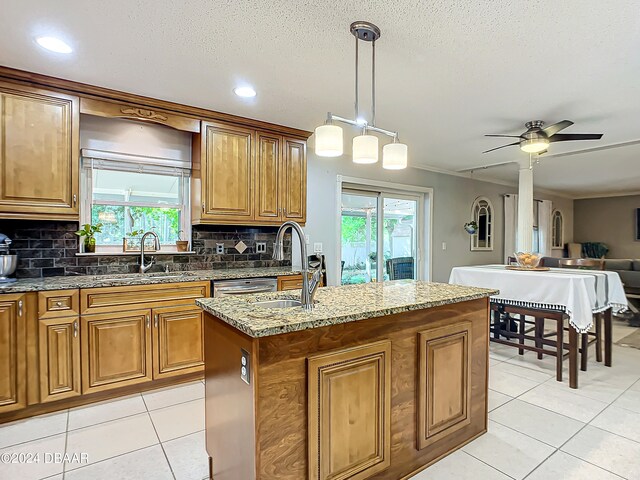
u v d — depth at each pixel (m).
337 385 1.52
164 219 3.52
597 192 8.86
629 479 1.76
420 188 5.71
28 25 1.93
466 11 1.80
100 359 2.56
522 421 2.34
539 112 3.24
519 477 1.79
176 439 2.13
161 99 3.00
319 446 1.47
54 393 2.42
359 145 1.85
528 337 3.38
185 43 2.13
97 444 2.08
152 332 2.76
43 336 2.38
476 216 6.67
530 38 2.04
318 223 4.54
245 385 1.40
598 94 2.83
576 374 2.84
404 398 1.80
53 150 2.63
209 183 3.30
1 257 2.48
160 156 3.40
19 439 2.13
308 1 1.74
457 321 2.06
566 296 2.92
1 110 2.45
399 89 2.77
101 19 1.88
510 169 5.96
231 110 3.26
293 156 3.83
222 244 3.72
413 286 2.44
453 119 3.45
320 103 3.07
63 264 2.92
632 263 5.63
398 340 1.77
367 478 1.63
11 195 2.49
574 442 2.09
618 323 5.17
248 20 1.90
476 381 2.16
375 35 2.02
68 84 2.66
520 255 3.72
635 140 4.12
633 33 1.98
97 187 3.18
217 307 1.69
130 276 2.99
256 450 1.33
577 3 1.72
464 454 1.99
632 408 2.51
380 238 5.32
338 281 4.70
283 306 1.89
